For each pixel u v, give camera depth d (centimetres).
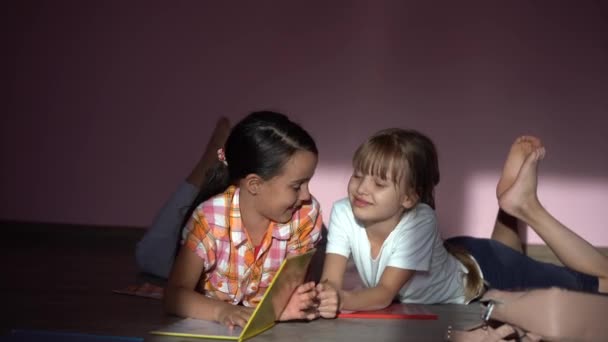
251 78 359
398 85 354
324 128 356
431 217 220
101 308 205
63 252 315
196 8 359
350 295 208
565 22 349
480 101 352
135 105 363
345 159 356
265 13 357
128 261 298
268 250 203
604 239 351
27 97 366
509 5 350
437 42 353
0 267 270
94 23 363
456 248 250
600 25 348
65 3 363
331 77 356
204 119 361
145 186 364
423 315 212
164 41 361
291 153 189
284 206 193
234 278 203
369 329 194
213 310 190
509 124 352
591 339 164
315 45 356
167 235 262
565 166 351
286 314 194
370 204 208
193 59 360
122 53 362
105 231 364
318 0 356
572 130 350
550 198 352
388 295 214
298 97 357
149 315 197
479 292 242
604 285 227
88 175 366
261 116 194
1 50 366
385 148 207
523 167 226
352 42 354
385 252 218
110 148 365
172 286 197
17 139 367
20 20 365
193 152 362
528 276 253
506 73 351
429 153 214
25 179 367
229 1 358
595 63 348
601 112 349
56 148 366
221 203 199
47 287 234
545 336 166
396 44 354
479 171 353
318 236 210
